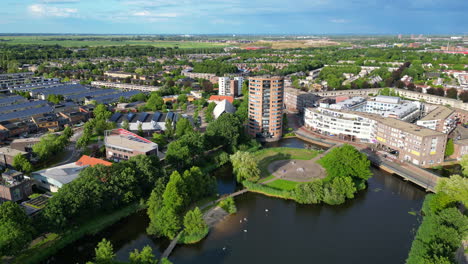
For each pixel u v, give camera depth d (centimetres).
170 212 17475
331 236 18112
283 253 16700
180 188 19275
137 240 17425
